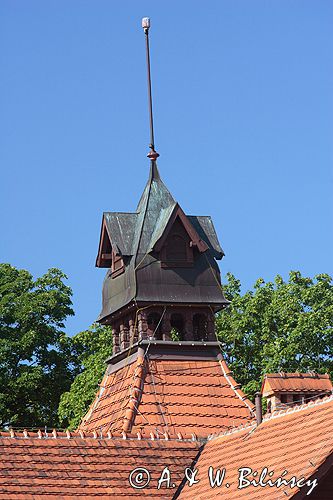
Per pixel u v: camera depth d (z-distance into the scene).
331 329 85.62
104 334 89.56
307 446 41.75
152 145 61.78
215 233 60.28
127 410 54.38
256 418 48.00
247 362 88.69
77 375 90.31
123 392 56.47
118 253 58.66
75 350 92.56
